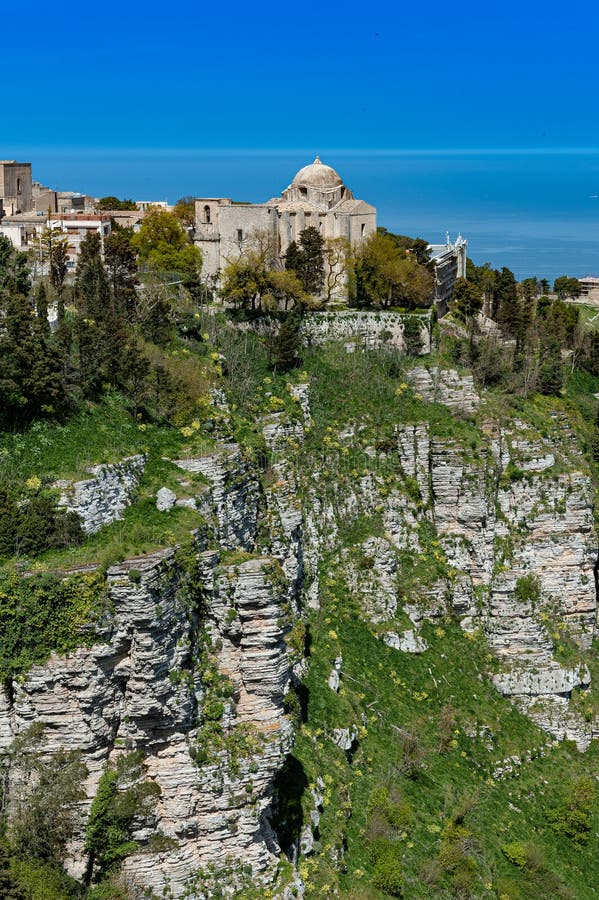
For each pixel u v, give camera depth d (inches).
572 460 4881.9
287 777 3319.4
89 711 2706.7
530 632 4557.1
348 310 5260.8
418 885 3464.6
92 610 2664.9
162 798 2815.0
